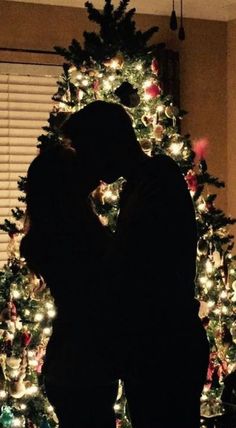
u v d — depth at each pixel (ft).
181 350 6.52
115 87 10.04
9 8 15.85
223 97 17.75
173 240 6.50
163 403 6.63
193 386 6.65
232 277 11.15
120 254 6.42
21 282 10.08
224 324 10.75
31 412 10.00
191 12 17.29
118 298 6.40
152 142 10.17
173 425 6.68
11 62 15.98
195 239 6.72
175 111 10.34
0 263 16.26
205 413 9.95
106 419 6.81
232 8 17.46
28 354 9.91
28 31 16.03
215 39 17.62
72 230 6.59
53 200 6.66
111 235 7.00
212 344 10.66
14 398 10.03
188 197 6.79
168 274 6.49
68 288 6.57
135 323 6.48
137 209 6.57
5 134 16.46
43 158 6.87
